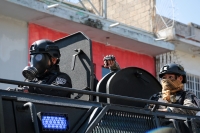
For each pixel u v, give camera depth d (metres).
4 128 3.42
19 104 3.63
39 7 12.38
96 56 14.75
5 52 12.49
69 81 5.44
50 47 5.39
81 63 5.89
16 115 3.56
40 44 5.39
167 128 4.50
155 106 4.49
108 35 14.46
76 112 3.96
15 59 12.66
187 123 4.68
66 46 6.16
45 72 5.37
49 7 12.51
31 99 3.73
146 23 16.33
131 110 4.28
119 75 5.91
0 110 3.43
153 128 4.40
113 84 5.78
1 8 12.12
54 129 3.69
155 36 16.09
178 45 16.98
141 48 15.84
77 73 5.91
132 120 4.28
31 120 3.60
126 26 15.08
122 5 17.05
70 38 6.14
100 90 5.75
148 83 6.28
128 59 15.81
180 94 5.64
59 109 3.85
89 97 5.70
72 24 13.41
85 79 5.80
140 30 15.60
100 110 4.07
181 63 17.59
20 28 12.88
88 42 5.86
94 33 14.24
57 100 3.90
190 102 5.41
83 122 3.96
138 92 6.13
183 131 4.64
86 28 13.78
